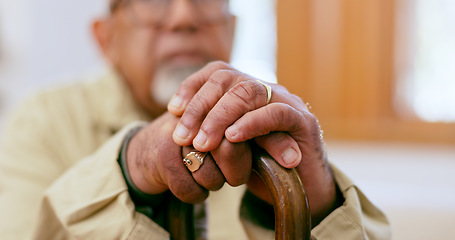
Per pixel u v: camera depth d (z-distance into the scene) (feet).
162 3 2.95
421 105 5.52
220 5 3.06
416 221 4.15
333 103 5.72
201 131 1.42
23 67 5.72
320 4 5.62
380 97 5.62
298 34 5.74
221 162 1.43
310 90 5.79
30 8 5.67
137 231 1.58
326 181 1.59
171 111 1.53
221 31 3.12
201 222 1.76
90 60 5.79
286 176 1.40
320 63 5.70
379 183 4.74
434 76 5.45
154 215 1.68
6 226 2.66
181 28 2.97
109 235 1.60
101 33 3.43
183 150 1.49
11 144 3.17
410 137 5.53
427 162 5.15
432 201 4.27
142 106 3.39
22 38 5.70
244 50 5.89
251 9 5.82
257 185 1.63
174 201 1.60
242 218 1.73
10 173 3.01
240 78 1.50
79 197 1.68
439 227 4.12
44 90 3.47
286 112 1.41
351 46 5.63
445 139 5.41
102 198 1.63
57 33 5.75
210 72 1.56
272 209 1.73
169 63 3.03
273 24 5.82
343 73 5.67
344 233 1.57
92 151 3.26
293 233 1.37
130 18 3.05
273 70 5.87
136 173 1.63
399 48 5.53
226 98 1.42
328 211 1.62
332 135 5.74
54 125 3.26
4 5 5.63
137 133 1.72
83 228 1.64
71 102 3.38
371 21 5.54
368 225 1.67
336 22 5.61
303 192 1.40
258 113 1.40
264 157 1.43
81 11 5.74
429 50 5.44
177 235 1.60
